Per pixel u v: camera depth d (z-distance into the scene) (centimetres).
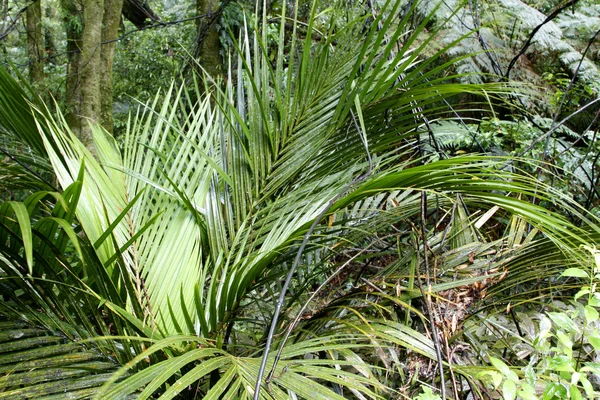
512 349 145
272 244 137
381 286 135
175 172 161
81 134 357
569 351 102
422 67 144
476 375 112
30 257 82
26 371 108
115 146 170
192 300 138
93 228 125
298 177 165
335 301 138
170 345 98
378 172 150
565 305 171
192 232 148
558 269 145
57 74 489
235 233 157
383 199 180
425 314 132
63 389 105
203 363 95
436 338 111
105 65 410
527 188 121
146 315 120
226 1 344
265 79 165
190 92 411
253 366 101
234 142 165
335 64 171
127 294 131
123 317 107
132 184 157
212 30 402
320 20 301
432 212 183
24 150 178
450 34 284
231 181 157
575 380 97
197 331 136
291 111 166
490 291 145
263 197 159
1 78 143
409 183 122
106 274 113
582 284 148
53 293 119
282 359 107
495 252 153
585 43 358
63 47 580
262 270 129
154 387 82
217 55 403
